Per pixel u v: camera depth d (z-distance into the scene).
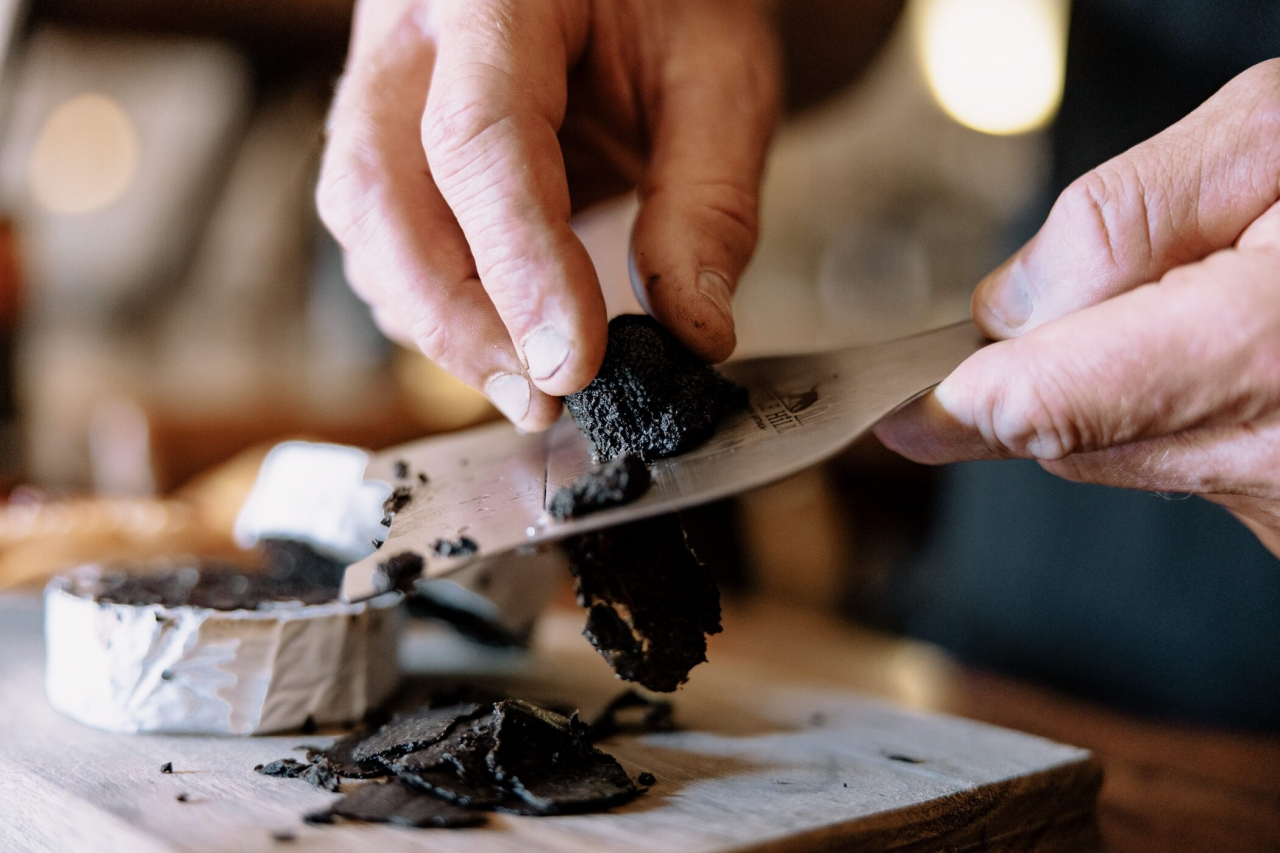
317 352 0.94
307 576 0.42
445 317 0.33
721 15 0.40
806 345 1.11
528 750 0.31
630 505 0.29
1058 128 0.51
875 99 1.10
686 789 0.32
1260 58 0.45
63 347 0.95
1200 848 0.35
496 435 0.38
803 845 0.29
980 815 0.32
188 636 0.35
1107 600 0.51
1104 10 0.48
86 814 0.30
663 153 0.37
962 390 0.30
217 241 0.94
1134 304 0.29
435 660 0.43
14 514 0.57
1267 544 0.35
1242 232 0.30
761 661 0.51
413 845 0.28
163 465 0.70
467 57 0.32
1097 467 0.32
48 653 0.37
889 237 1.15
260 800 0.31
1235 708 0.48
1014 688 0.48
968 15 0.75
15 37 0.58
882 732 0.37
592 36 0.38
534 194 0.31
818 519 0.79
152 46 0.72
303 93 0.72
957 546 0.59
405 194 0.35
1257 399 0.29
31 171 0.93
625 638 0.32
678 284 0.33
